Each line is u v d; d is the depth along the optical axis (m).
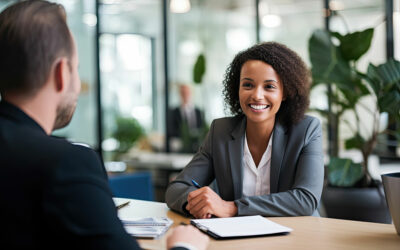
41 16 0.84
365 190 2.87
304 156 1.76
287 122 1.87
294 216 1.57
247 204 1.55
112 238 0.75
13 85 0.82
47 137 0.79
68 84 0.87
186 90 5.73
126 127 5.90
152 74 5.96
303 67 1.85
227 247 1.20
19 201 0.72
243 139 1.88
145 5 5.93
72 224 0.72
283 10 5.11
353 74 3.08
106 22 5.96
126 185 2.32
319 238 1.28
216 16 5.60
